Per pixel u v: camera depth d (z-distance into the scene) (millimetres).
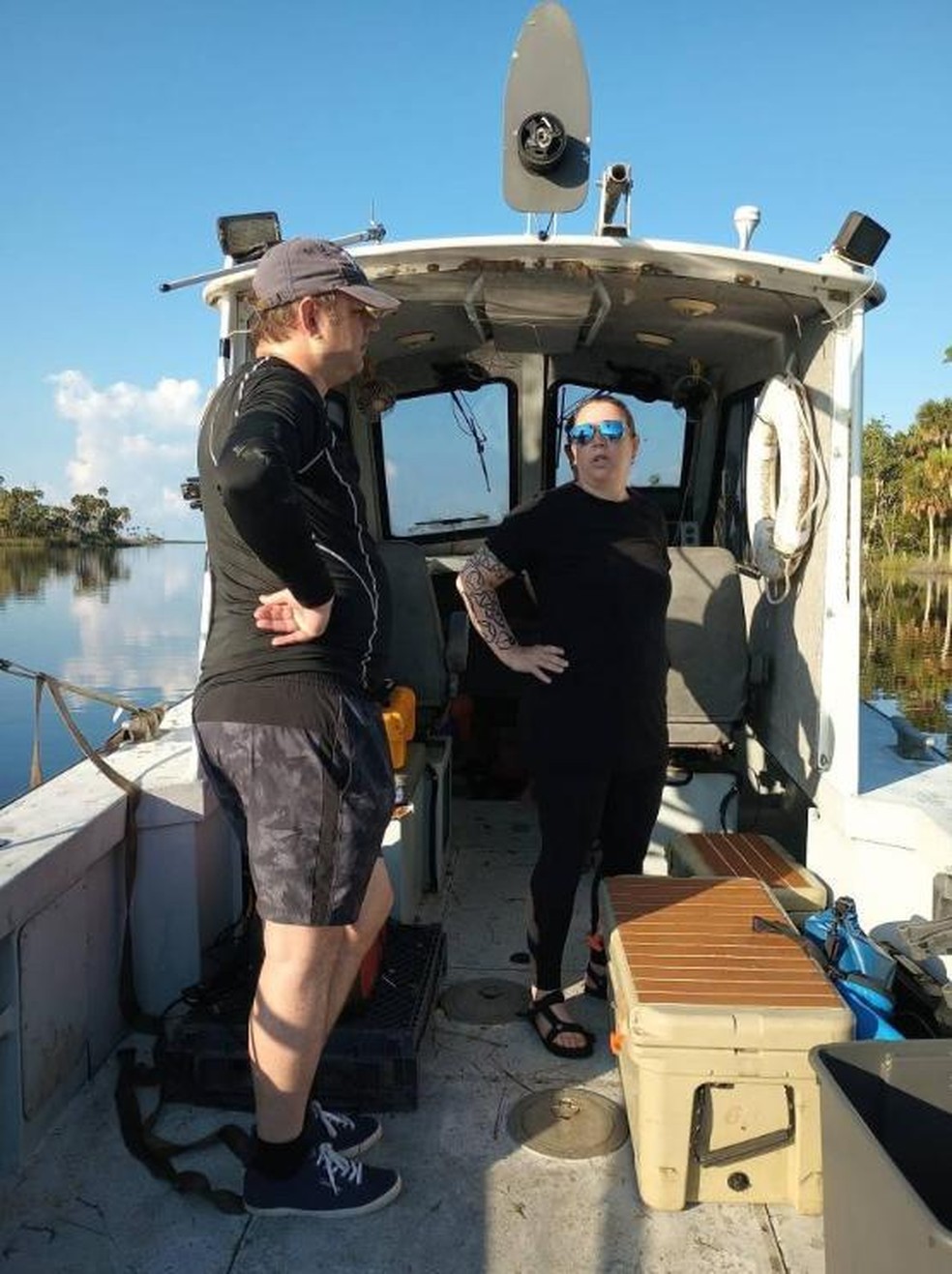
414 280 3262
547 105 2812
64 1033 2523
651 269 3059
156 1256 2072
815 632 3357
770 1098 2168
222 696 1968
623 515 2838
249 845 1995
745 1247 2102
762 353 4168
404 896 3293
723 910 2729
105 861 2762
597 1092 2611
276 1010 2029
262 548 1675
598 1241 2117
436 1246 2102
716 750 4027
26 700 12961
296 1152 2150
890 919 2906
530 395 5160
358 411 5109
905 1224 1427
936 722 12164
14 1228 2148
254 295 2016
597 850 4359
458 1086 2639
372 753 1996
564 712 2750
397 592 3830
